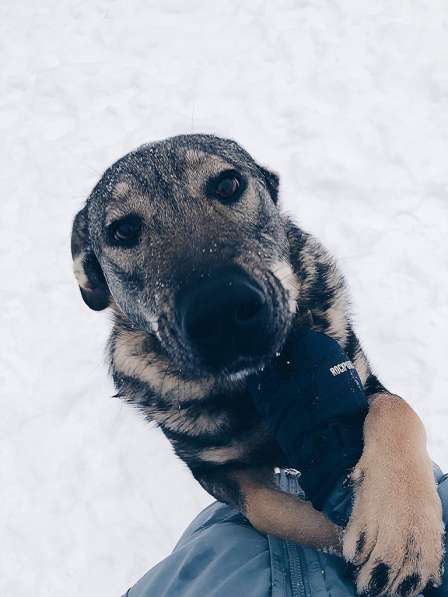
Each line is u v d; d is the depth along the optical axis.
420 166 0.90
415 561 0.32
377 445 0.35
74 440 0.73
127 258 0.44
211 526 0.40
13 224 1.01
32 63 1.29
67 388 0.78
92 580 0.62
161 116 1.08
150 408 0.48
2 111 1.20
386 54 1.05
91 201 0.50
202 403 0.46
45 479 0.70
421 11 1.11
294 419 0.37
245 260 0.40
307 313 0.45
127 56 1.23
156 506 0.66
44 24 1.37
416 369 0.70
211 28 1.23
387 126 0.95
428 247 0.80
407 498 0.33
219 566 0.35
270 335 0.38
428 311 0.75
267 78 1.08
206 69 1.14
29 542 0.66
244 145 0.99
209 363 0.38
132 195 0.45
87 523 0.66
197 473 0.48
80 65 1.23
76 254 0.52
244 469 0.46
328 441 0.36
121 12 1.33
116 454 0.71
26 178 1.07
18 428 0.75
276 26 1.17
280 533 0.37
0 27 1.40
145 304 0.43
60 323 0.86
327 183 0.90
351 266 0.80
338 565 0.35
